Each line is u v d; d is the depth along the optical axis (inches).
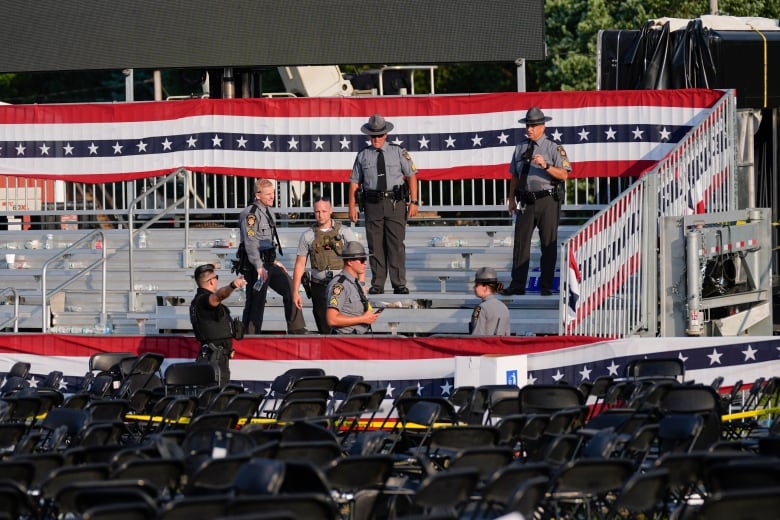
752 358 2114.9
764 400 2105.1
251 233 2265.0
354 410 1775.3
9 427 1583.4
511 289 2393.0
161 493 1283.2
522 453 1649.9
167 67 2859.3
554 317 2404.0
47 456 1359.5
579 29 5502.0
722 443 1385.3
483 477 1347.2
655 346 2128.4
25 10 2901.1
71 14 2891.2
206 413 1624.0
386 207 2390.5
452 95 2726.4
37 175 2819.9
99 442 1537.9
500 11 2837.1
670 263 2218.3
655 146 2664.9
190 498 1095.0
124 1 2888.8
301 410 1731.1
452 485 1204.5
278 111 2753.4
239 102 2760.8
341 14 2856.8
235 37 2856.8
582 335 2191.2
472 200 2741.1
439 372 2171.5
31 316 2738.7
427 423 1584.6
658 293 2283.5
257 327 2285.9
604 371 2130.9
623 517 1466.5
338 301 2144.4
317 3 2866.6
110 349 2315.5
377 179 2381.9
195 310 2100.1
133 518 1074.1
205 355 2089.1
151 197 2962.6
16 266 2851.9
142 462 1259.8
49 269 2787.9
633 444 1443.2
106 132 2797.7
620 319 2226.9
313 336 2210.9
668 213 2342.5
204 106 2768.2
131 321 2655.0
